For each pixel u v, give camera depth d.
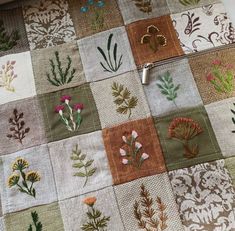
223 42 0.92
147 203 0.76
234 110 0.83
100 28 0.99
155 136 0.83
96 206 0.77
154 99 0.87
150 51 0.93
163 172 0.79
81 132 0.85
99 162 0.82
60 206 0.78
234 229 0.72
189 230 0.73
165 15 0.98
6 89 0.92
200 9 0.98
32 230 0.76
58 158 0.83
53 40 0.98
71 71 0.93
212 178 0.77
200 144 0.80
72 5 1.03
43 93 0.91
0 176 0.82
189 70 0.89
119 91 0.89
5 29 1.01
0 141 0.86
